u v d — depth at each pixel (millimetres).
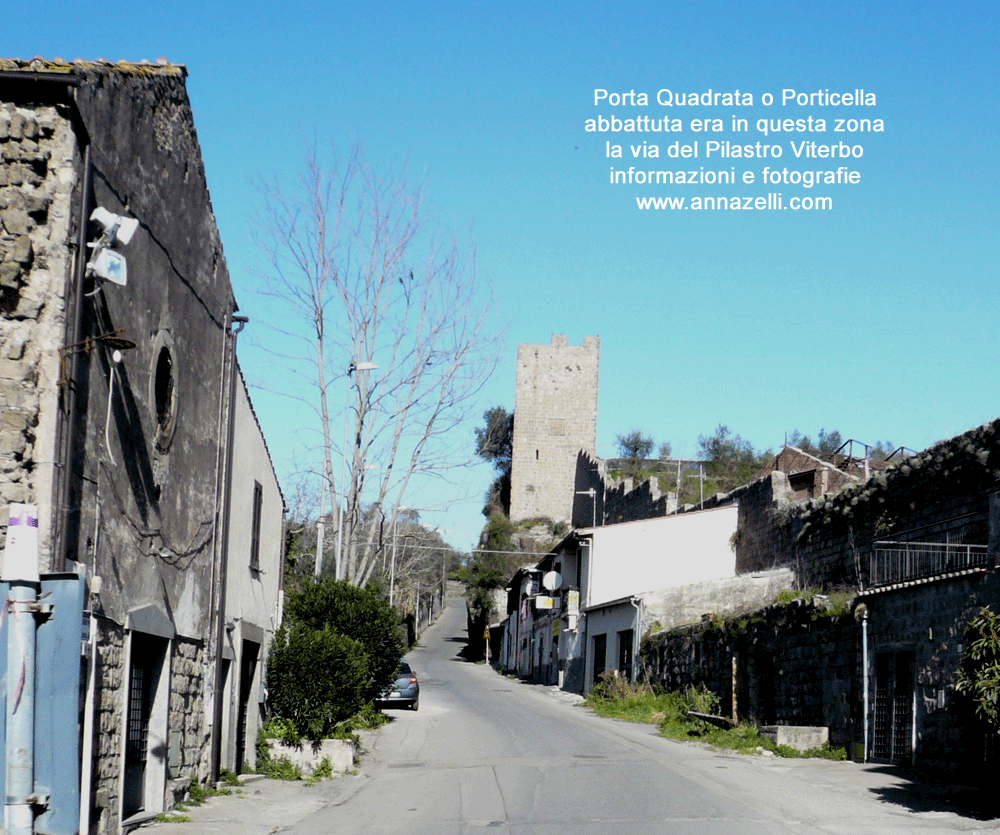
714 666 26578
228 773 14891
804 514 29422
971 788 14156
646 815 12359
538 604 46281
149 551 11555
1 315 8922
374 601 24062
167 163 12062
